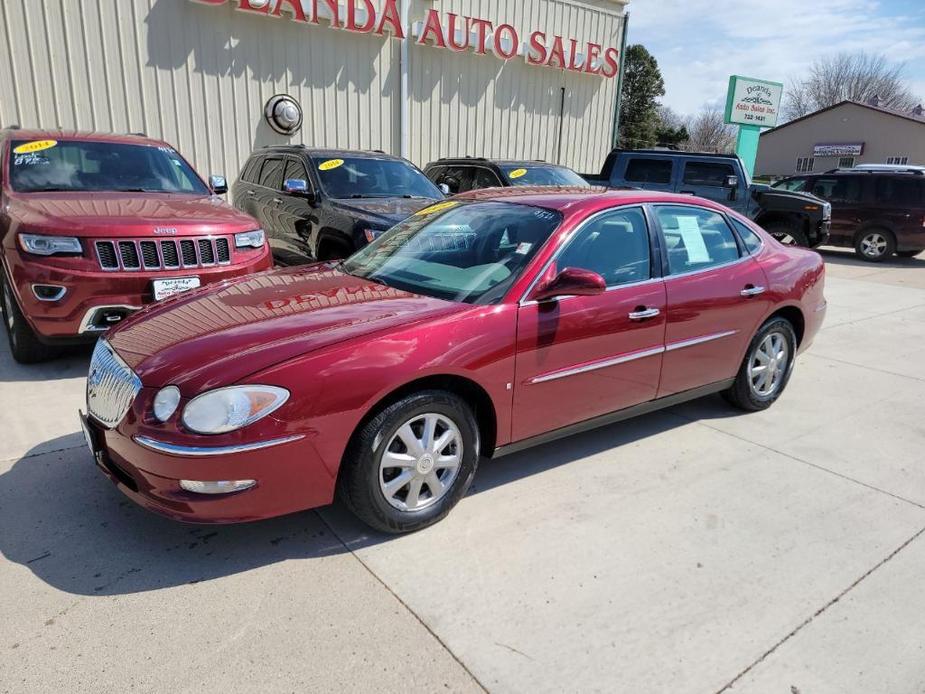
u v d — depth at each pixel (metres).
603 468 3.88
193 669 2.27
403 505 3.04
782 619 2.64
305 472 2.73
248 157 9.79
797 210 11.92
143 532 3.05
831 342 7.07
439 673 2.29
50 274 4.63
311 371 2.68
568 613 2.62
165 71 9.89
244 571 2.81
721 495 3.60
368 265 3.97
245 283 3.76
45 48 9.02
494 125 13.70
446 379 3.10
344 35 11.30
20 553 2.86
